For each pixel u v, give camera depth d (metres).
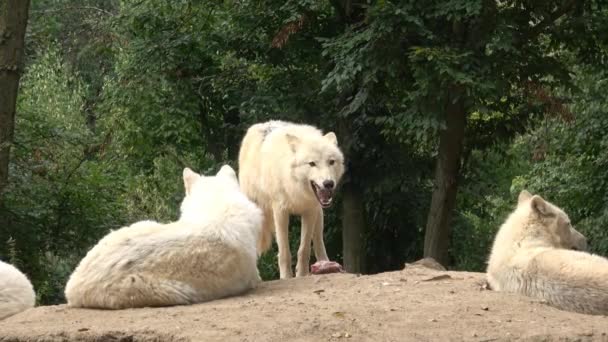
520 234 6.84
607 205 16.47
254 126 10.16
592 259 6.23
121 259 6.58
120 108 19.52
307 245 9.36
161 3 19.45
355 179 18.20
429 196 19.48
